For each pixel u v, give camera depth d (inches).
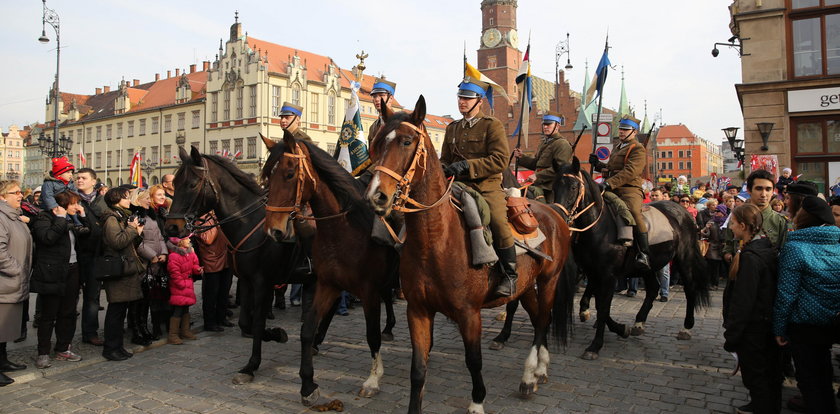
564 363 245.3
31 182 3991.1
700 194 698.2
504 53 2815.0
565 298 231.6
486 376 226.1
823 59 625.6
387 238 182.5
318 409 187.9
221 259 310.2
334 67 2269.9
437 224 153.9
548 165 292.7
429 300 160.7
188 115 2381.9
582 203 257.3
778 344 161.8
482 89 191.3
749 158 655.1
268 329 271.4
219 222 237.1
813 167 629.9
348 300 383.2
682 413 187.5
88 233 274.4
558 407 191.9
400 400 198.1
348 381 219.8
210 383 217.5
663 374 229.5
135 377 226.1
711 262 450.6
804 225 164.7
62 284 235.9
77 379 224.2
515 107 2498.8
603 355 258.4
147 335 276.8
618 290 462.0
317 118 2214.6
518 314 365.1
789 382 220.8
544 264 208.7
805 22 634.2
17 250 221.9
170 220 226.5
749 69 654.5
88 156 2925.7
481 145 184.7
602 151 460.8
